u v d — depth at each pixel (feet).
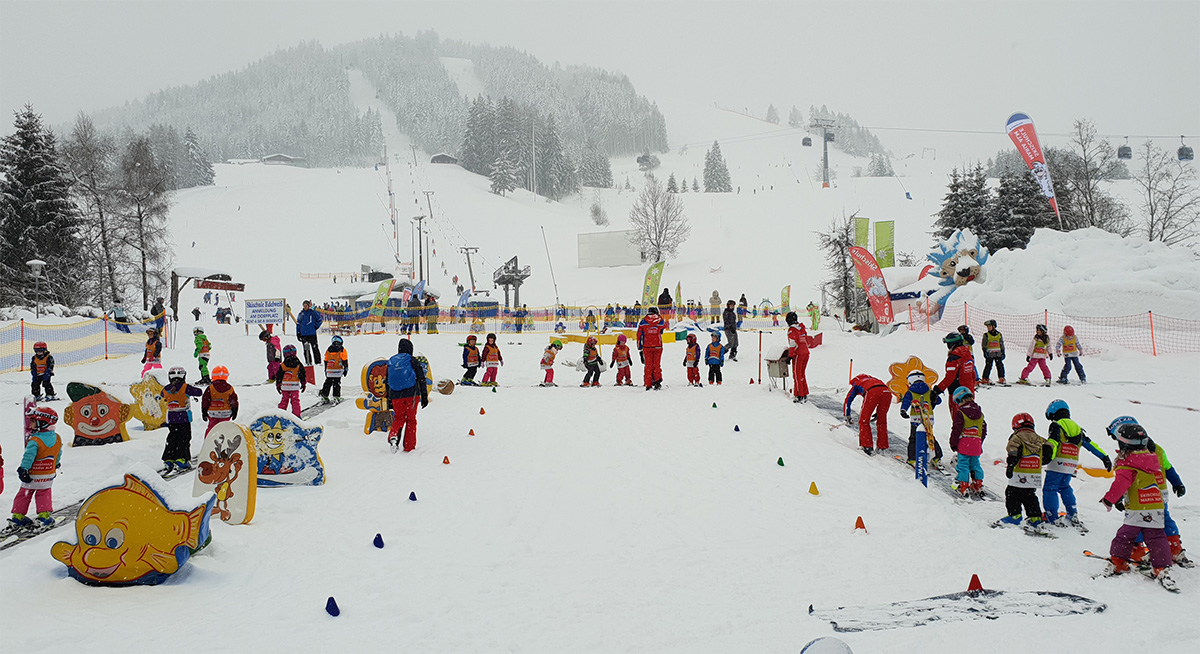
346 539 23.09
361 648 15.60
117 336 87.56
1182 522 25.90
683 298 202.69
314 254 284.41
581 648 15.85
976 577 19.66
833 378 60.49
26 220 130.62
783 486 30.25
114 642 15.57
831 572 21.12
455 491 29.04
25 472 23.40
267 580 19.72
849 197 336.49
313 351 69.92
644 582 20.15
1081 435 25.36
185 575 19.69
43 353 51.83
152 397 40.88
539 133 549.95
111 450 35.53
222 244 289.33
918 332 84.33
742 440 38.42
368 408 41.27
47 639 15.44
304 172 568.41
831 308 158.71
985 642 16.16
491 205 403.34
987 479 32.42
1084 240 81.71
